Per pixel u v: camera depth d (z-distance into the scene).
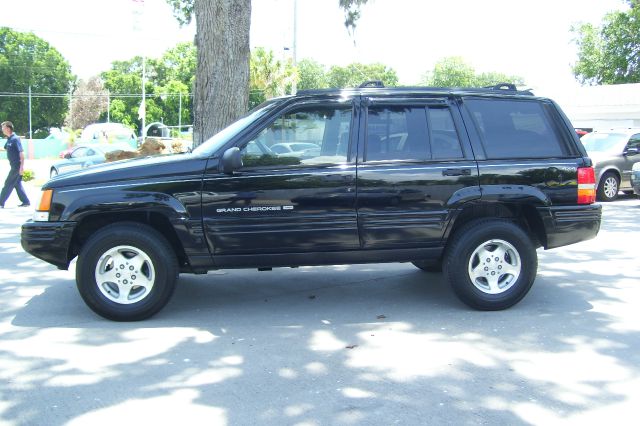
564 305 6.23
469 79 92.88
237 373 4.52
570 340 5.21
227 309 6.14
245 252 5.66
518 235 5.89
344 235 5.71
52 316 5.89
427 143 5.86
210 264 5.67
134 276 5.64
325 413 3.88
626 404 4.01
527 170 5.91
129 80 81.38
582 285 7.05
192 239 5.56
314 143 5.76
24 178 22.23
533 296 6.57
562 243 6.11
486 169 5.85
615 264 8.19
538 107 6.15
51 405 4.00
